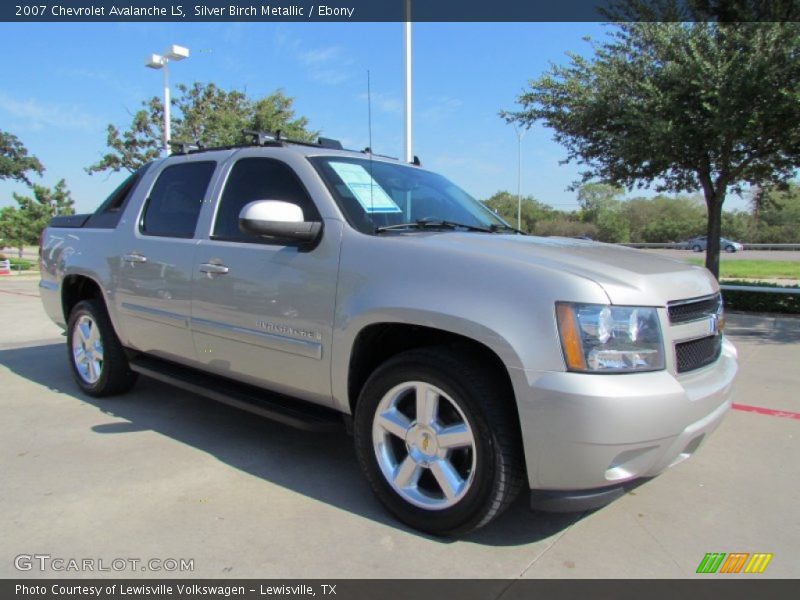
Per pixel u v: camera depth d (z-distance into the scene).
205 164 4.08
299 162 3.47
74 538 2.73
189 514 2.98
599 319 2.41
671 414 2.46
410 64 9.90
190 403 4.82
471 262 2.68
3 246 28.25
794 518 3.07
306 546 2.70
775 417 4.69
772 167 11.23
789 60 8.83
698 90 9.59
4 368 6.01
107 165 22.67
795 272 24.72
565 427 2.37
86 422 4.33
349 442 4.04
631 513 3.10
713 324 2.91
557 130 12.16
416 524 2.82
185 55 15.69
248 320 3.44
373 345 3.07
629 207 72.75
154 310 4.08
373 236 3.03
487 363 2.68
